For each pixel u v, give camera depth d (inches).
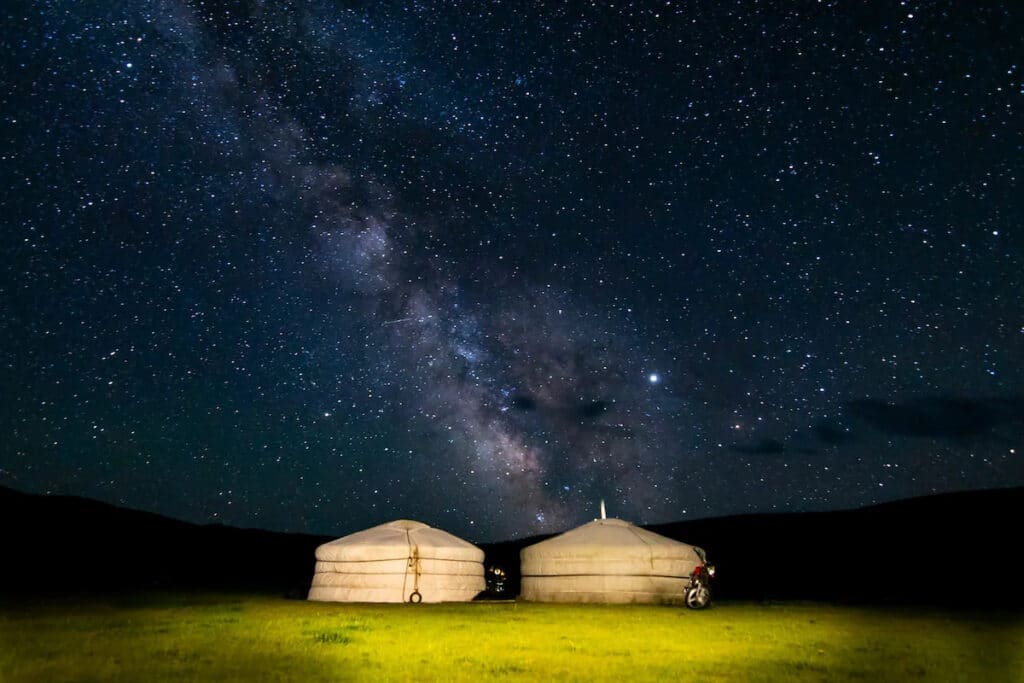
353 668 295.0
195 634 413.7
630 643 383.9
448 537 830.5
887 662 318.3
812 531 1722.4
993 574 1139.3
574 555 773.9
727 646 373.4
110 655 327.0
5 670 283.9
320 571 780.0
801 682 265.7
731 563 1524.4
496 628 461.1
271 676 274.4
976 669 299.9
